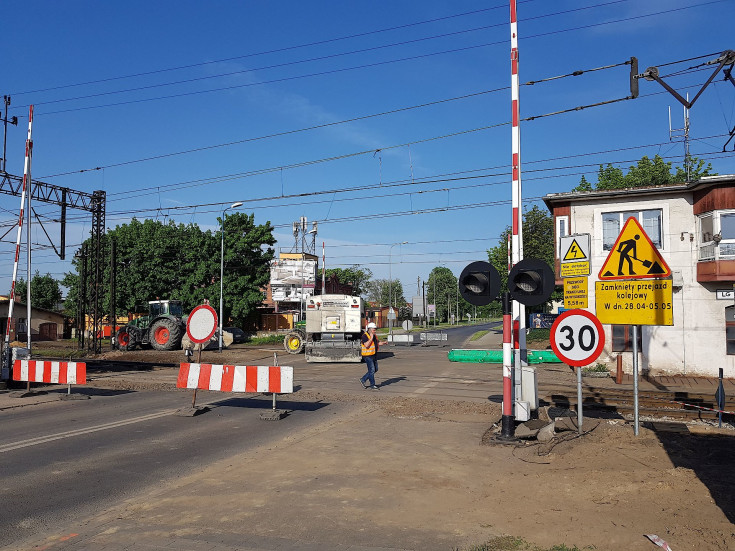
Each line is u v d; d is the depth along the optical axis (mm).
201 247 49375
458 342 45062
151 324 33625
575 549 4457
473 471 6965
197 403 13109
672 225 20422
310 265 67125
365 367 23375
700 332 19812
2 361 15555
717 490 5988
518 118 11031
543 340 36469
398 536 4871
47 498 6215
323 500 5898
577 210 21891
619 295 8688
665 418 12086
